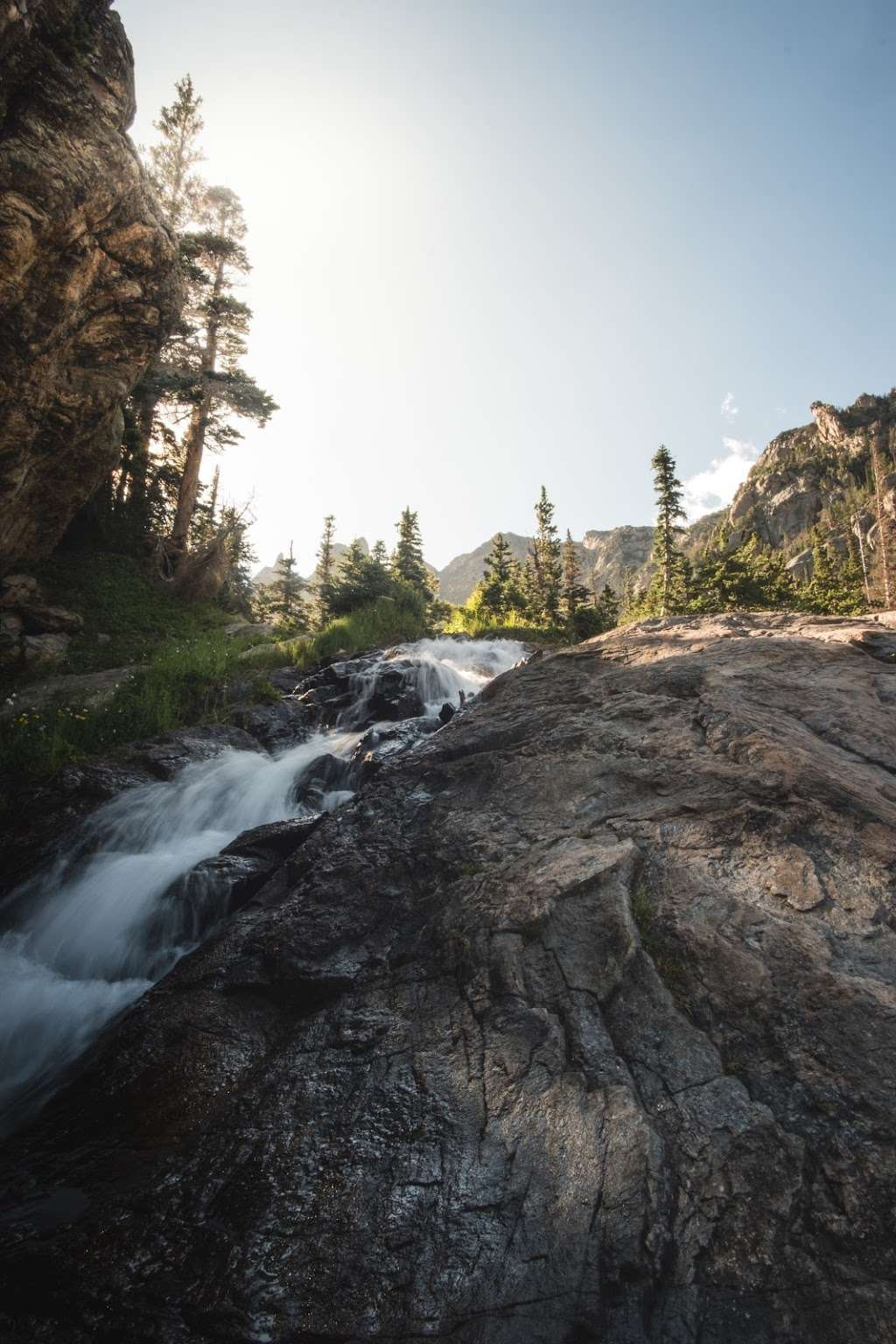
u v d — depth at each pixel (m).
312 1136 2.84
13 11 10.05
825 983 2.86
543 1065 2.83
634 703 5.71
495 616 29.16
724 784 4.22
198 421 26.88
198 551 24.45
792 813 3.79
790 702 5.29
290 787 9.23
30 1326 2.24
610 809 4.41
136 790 9.24
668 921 3.34
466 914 3.87
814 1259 2.05
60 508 18.20
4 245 11.33
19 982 5.71
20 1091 4.23
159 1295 2.27
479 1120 2.70
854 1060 2.55
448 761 5.91
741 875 3.50
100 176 12.66
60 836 8.25
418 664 13.80
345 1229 2.40
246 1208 2.56
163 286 15.66
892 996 2.75
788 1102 2.48
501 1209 2.35
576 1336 1.98
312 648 17.69
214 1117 3.18
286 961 4.14
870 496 124.12
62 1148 3.32
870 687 5.38
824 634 6.62
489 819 4.80
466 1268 2.20
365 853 4.94
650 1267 2.10
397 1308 2.12
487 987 3.32
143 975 5.65
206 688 13.41
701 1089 2.59
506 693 7.10
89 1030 4.88
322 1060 3.26
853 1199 2.17
